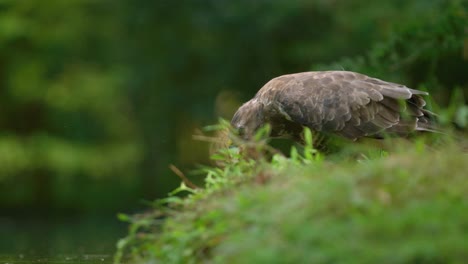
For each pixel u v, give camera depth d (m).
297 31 22.56
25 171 27.53
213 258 6.23
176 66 25.11
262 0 22.58
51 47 29.06
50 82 29.14
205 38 24.62
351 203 5.63
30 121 29.34
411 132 8.71
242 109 9.37
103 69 29.12
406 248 5.07
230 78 23.88
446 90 17.45
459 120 6.84
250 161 7.41
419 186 5.77
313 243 5.37
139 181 27.45
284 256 5.34
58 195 27.39
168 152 26.92
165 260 6.76
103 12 28.95
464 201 5.50
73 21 29.20
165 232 6.89
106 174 27.81
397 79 12.91
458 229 5.21
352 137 8.87
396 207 5.57
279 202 6.01
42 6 29.08
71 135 28.84
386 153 7.90
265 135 9.04
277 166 7.21
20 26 28.38
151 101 26.50
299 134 9.29
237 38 23.59
